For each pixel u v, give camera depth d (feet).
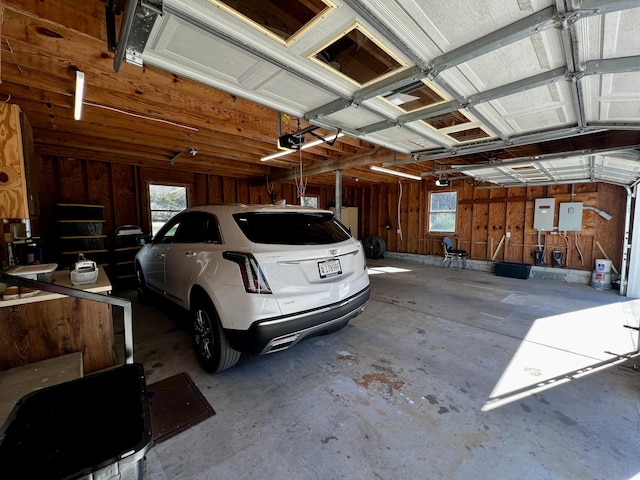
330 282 7.81
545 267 22.30
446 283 20.18
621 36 4.79
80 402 3.07
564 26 4.49
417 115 8.45
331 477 4.82
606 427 5.98
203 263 8.09
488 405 6.72
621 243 19.52
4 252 7.71
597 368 8.42
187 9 4.23
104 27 6.24
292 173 23.02
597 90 6.64
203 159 20.27
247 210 8.05
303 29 4.80
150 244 12.71
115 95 9.64
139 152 17.34
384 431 5.88
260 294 6.69
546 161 13.91
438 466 5.02
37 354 6.64
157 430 5.86
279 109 8.18
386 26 4.71
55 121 11.96
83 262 7.39
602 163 13.92
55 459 2.38
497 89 6.86
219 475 4.84
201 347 8.29
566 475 4.82
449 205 28.73
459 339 10.47
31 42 6.02
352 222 35.78
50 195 17.65
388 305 14.79
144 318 12.55
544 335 10.86
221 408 6.58
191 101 10.27
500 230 25.35
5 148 7.48
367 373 8.12
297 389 7.33
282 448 5.43
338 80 6.58
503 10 4.42
